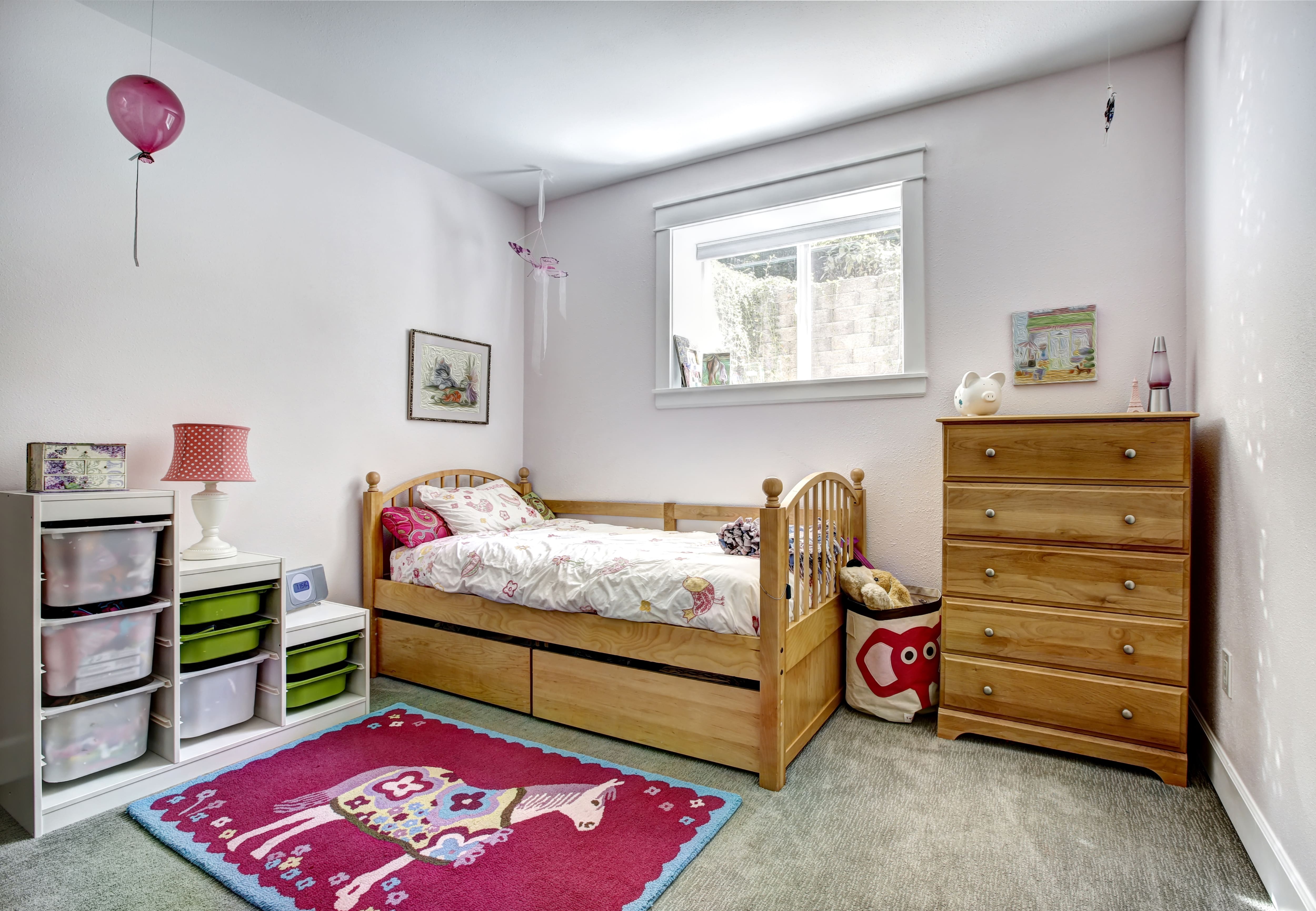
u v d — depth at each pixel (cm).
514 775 188
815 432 286
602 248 346
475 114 273
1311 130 123
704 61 235
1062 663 200
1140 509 190
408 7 206
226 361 240
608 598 210
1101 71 236
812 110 268
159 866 147
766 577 183
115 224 211
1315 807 120
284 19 211
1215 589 188
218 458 207
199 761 188
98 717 173
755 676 187
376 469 294
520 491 365
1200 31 203
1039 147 245
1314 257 122
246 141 246
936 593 258
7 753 167
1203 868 147
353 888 137
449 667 255
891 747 209
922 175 264
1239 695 165
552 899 134
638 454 334
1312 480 124
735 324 335
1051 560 201
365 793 177
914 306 264
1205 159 198
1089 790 181
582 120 277
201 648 196
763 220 313
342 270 279
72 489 175
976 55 232
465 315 337
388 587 274
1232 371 172
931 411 263
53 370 197
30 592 159
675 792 178
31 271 192
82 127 203
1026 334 245
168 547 186
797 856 151
